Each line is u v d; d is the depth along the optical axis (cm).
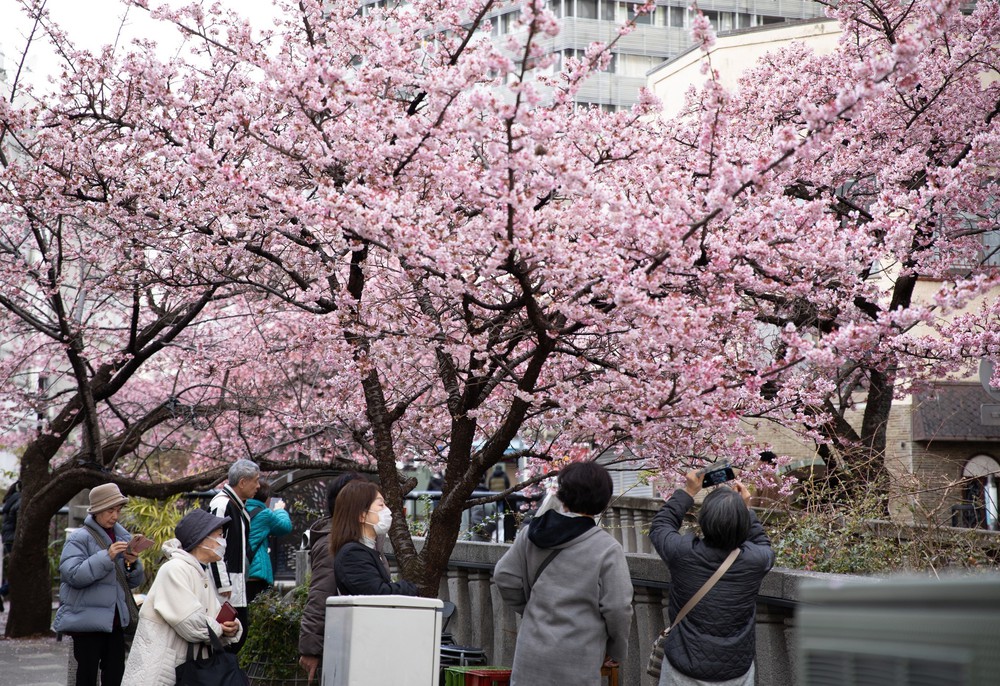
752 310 823
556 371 837
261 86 866
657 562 662
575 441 823
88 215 891
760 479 798
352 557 577
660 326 643
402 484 870
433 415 1077
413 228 631
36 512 1311
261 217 780
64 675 1051
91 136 941
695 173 705
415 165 744
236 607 818
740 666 506
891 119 1157
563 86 741
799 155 607
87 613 762
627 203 652
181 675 594
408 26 832
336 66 836
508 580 548
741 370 698
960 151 1183
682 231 640
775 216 731
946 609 190
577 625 518
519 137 614
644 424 729
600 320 657
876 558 645
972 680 184
